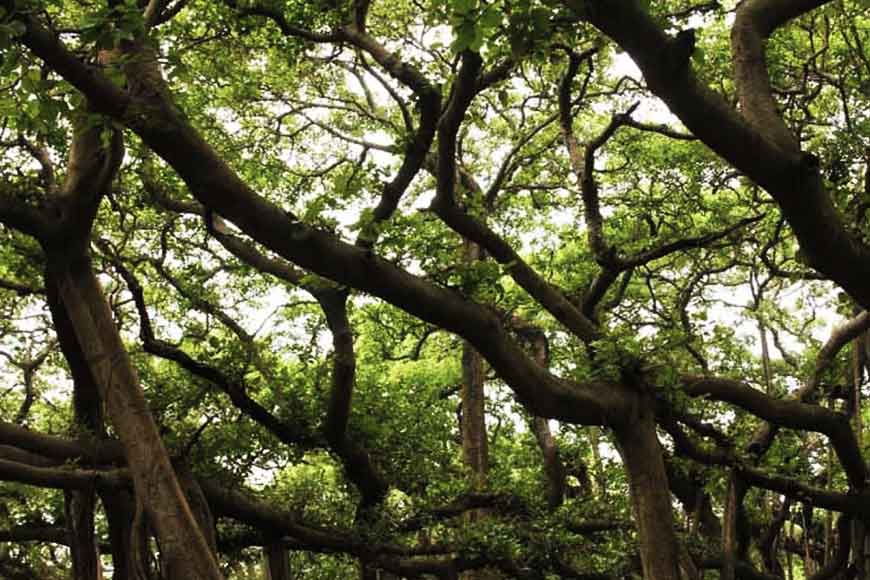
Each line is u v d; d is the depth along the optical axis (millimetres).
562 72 20656
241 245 19594
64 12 16266
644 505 14680
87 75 10977
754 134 10500
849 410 21688
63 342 16031
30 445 15906
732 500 17984
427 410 23516
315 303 22062
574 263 24938
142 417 13711
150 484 13414
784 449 21391
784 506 20391
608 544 20078
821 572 20547
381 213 14477
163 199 18859
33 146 15844
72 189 13523
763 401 16891
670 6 17703
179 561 13141
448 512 20531
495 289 13602
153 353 17812
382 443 21219
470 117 20453
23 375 22625
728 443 18156
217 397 19328
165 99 11664
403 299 12938
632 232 22500
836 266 11266
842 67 17656
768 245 18828
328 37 16984
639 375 14938
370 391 22047
